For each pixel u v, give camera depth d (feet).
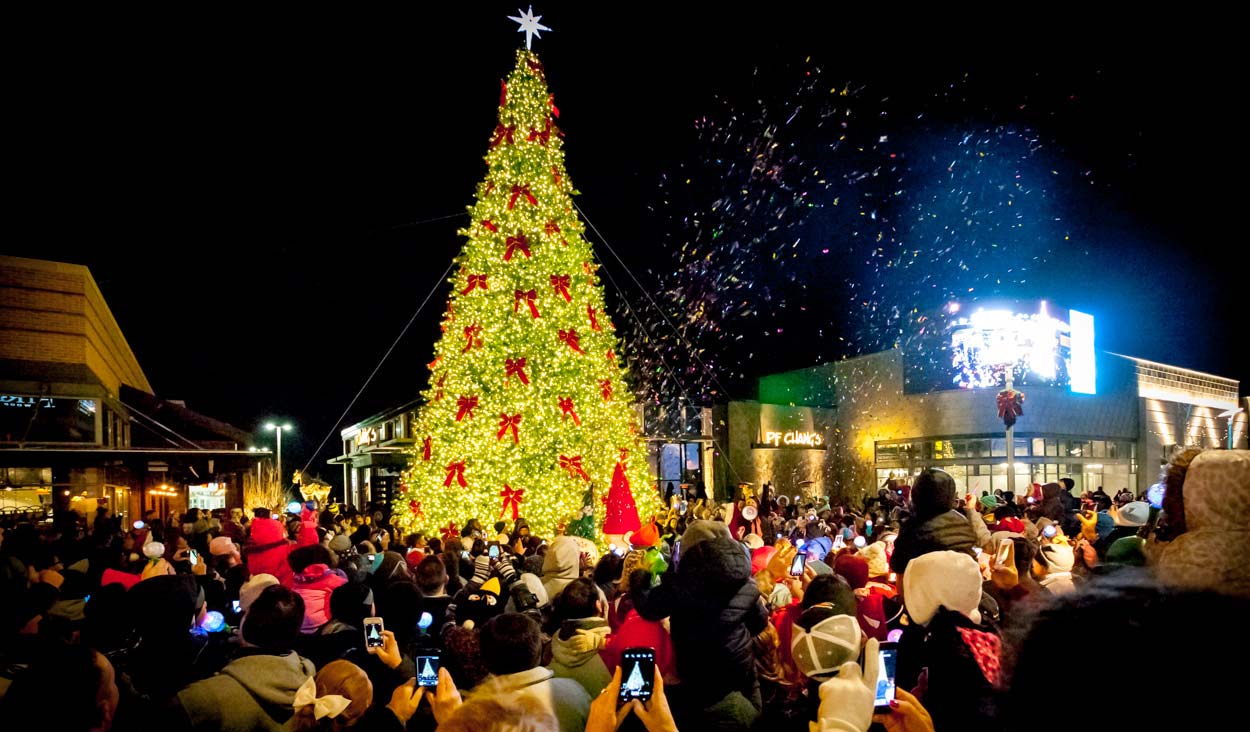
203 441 97.09
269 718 10.86
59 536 41.50
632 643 13.78
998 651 10.23
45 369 62.69
